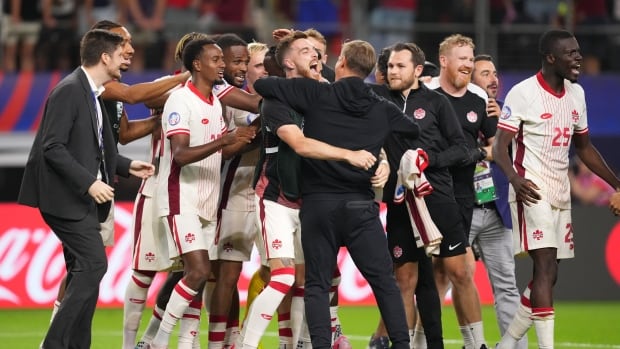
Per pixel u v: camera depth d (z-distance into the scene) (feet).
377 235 79.25
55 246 146.20
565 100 86.53
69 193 81.71
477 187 96.73
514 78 181.78
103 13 183.83
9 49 181.06
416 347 95.91
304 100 78.38
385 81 93.86
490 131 95.91
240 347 91.09
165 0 184.34
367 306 148.25
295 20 191.42
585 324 129.80
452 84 94.53
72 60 181.37
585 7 193.06
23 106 173.06
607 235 156.15
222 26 184.65
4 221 145.89
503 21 188.75
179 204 85.40
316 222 78.54
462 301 91.30
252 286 94.27
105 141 84.53
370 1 190.60
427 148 89.10
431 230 85.66
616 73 190.39
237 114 93.56
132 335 92.84
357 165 76.48
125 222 146.61
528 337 117.70
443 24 188.55
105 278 145.69
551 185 86.58
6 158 171.94
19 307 144.66
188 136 84.38
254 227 91.81
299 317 89.25
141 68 180.34
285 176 79.36
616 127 180.45
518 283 149.59
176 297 84.64
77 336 82.28
